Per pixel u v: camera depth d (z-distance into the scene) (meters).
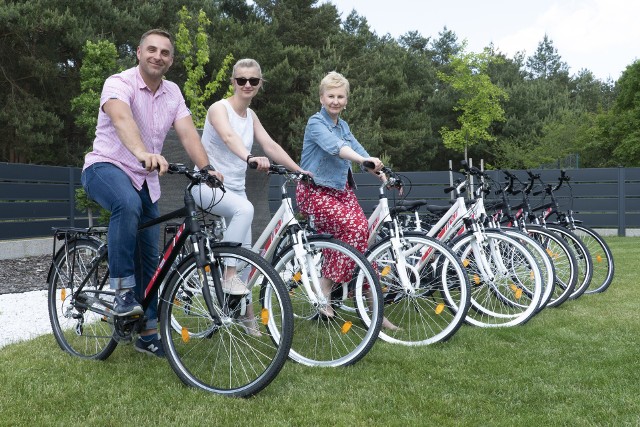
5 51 20.75
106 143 3.26
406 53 38.41
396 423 2.64
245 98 3.96
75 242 3.67
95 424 2.61
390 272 4.18
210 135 3.95
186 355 3.50
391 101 31.39
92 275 3.60
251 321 3.36
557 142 28.92
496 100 24.53
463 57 24.06
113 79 3.22
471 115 24.75
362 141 26.02
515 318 4.59
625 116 27.42
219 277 3.04
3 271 7.99
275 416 2.70
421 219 5.66
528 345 3.91
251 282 3.57
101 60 11.31
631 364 3.46
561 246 5.27
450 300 4.23
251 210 3.68
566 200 14.55
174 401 2.88
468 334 4.19
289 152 28.95
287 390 3.05
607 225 14.46
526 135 33.31
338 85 4.22
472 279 4.72
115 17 21.44
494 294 4.72
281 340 2.92
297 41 30.94
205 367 3.36
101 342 3.61
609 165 28.17
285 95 27.31
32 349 3.77
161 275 3.33
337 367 3.44
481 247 4.60
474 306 4.66
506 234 4.73
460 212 4.75
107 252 3.45
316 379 3.22
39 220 10.98
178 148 4.70
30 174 10.83
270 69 26.34
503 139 33.62
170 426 2.59
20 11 19.31
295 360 3.52
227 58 13.63
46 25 19.38
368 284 3.71
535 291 4.50
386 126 32.28
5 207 10.19
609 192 14.42
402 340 4.03
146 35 3.27
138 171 3.30
